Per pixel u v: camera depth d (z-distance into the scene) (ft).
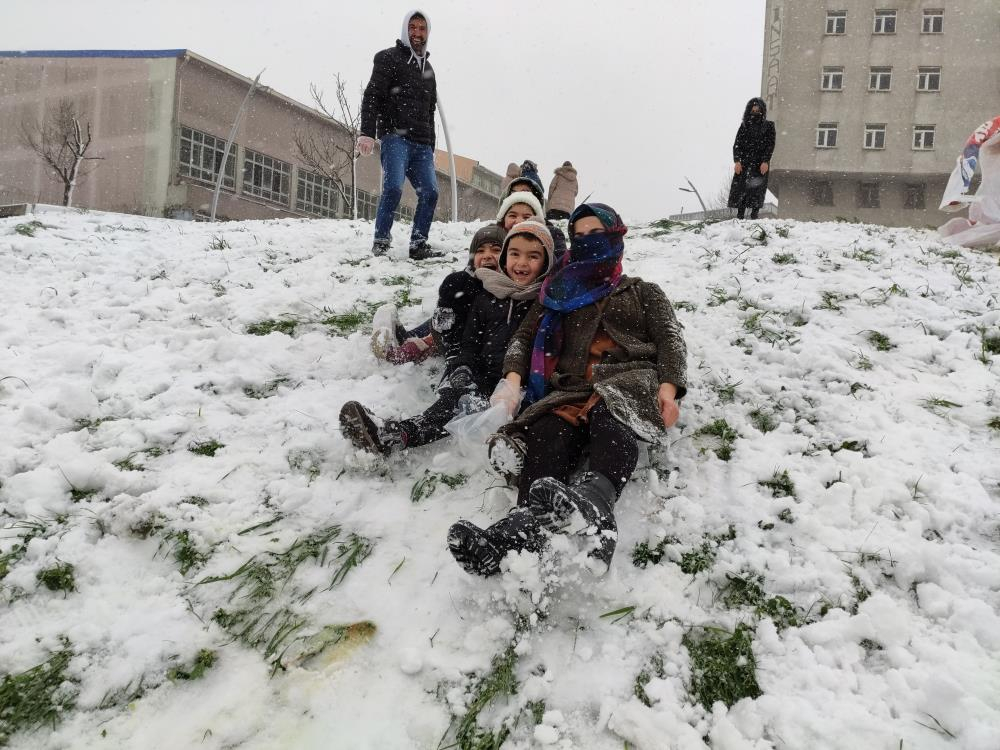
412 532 7.82
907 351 11.10
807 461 8.54
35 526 7.60
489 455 7.89
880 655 6.04
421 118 17.56
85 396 9.84
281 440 9.34
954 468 8.25
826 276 14.24
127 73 96.73
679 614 6.59
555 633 6.44
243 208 104.22
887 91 102.94
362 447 8.79
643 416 7.74
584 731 5.57
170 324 12.73
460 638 6.40
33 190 103.50
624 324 9.04
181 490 8.19
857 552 7.07
